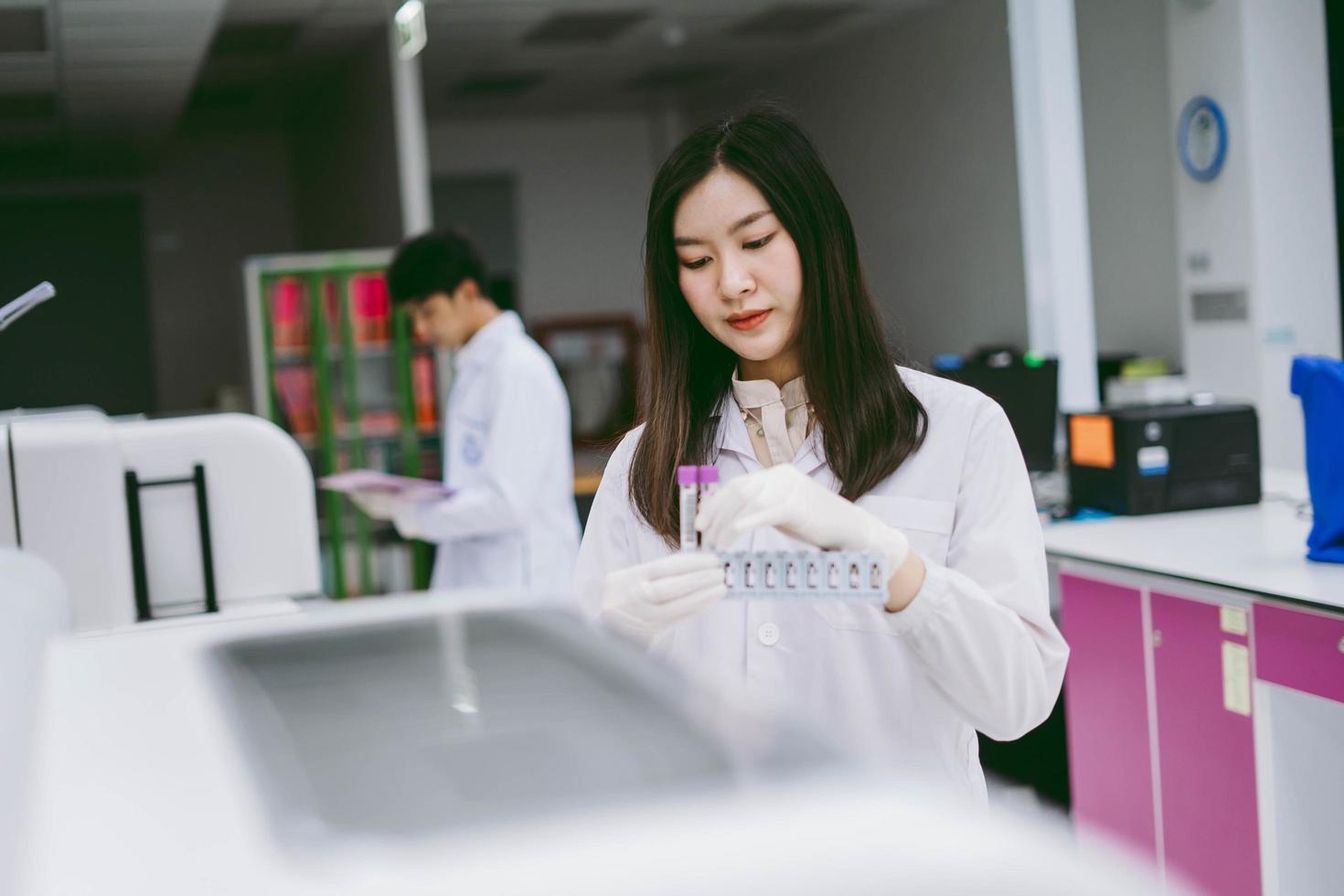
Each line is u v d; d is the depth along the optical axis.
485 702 0.39
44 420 2.19
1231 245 5.51
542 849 0.29
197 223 9.84
